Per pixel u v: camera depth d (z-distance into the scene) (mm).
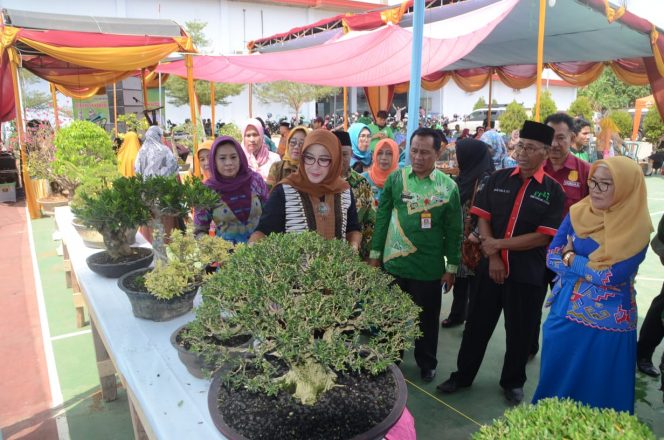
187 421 1461
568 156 3217
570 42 7789
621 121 16078
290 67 7293
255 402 1386
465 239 3523
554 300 2367
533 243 2666
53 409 2953
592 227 2162
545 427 1135
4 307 4480
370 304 1377
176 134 12219
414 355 3410
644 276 5512
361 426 1272
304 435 1248
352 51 5777
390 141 3697
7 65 8750
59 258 5906
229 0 23891
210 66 9141
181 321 2164
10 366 3461
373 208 3471
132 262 2621
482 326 2961
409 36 5102
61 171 4543
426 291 3018
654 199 10055
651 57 8406
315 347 1256
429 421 2785
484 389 3143
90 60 7746
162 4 22531
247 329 1332
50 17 8164
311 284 1363
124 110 16219
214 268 2695
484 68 11898
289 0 24953
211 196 2225
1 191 9414
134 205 2166
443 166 5535
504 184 2779
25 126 8508
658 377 3314
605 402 2186
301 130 3615
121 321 2160
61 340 3854
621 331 2141
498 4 4941
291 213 2373
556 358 2279
